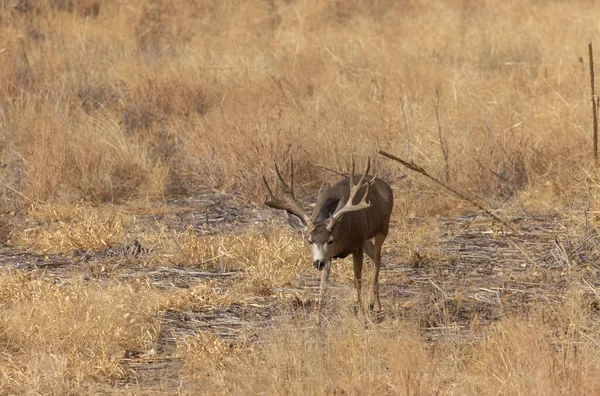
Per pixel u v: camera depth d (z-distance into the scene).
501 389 11.87
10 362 13.62
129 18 45.03
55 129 27.64
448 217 22.84
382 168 25.47
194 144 27.67
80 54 37.38
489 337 13.51
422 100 30.56
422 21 45.66
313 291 17.56
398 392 11.89
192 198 25.36
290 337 13.83
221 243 19.73
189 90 32.62
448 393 12.12
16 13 42.59
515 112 28.30
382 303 16.83
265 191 24.69
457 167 24.86
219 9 47.84
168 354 14.42
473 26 44.22
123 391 12.86
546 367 11.93
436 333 15.03
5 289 16.59
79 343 14.38
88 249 20.39
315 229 15.64
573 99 29.17
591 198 21.95
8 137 28.22
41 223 22.78
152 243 20.70
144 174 26.48
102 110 31.25
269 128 26.94
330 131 27.19
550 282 17.61
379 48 39.31
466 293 17.05
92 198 25.16
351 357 13.05
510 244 20.38
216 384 12.73
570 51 37.31
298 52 38.44
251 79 34.31
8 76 33.28
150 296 16.66
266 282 17.67
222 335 15.17
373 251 17.30
